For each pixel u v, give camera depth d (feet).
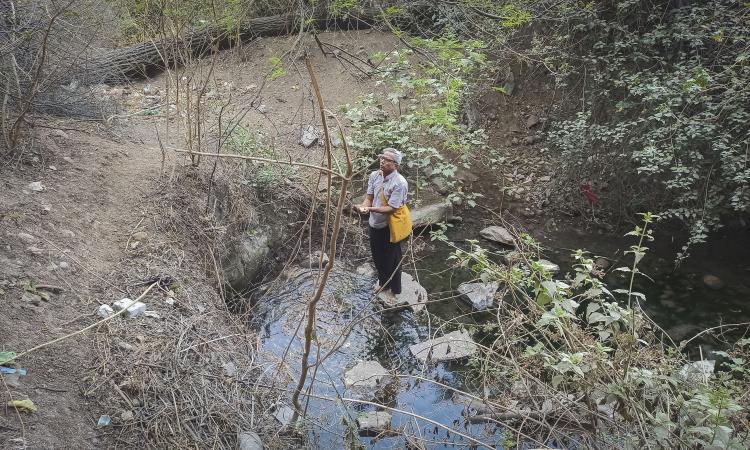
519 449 14.33
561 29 26.99
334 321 19.98
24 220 16.25
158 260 17.22
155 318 14.87
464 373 17.89
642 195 26.08
